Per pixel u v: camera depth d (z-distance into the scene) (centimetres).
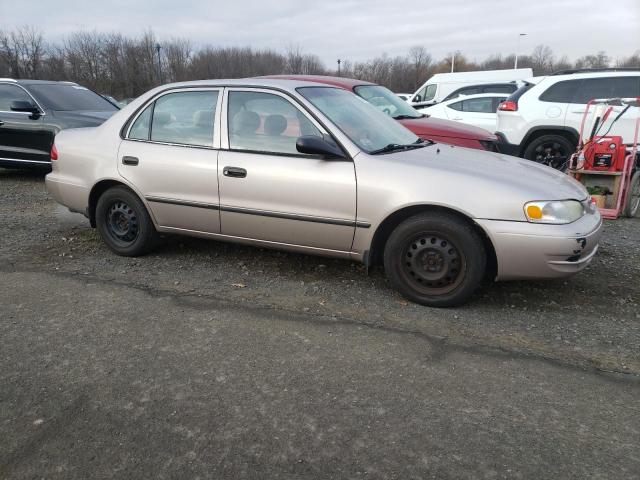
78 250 518
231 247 526
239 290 419
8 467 230
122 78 4150
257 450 240
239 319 367
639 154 764
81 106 910
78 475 225
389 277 395
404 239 381
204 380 294
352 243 398
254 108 431
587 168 669
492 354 323
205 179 438
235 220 436
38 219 632
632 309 387
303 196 402
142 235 482
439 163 393
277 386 289
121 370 304
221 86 448
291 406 271
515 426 257
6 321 362
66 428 255
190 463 232
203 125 449
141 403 274
